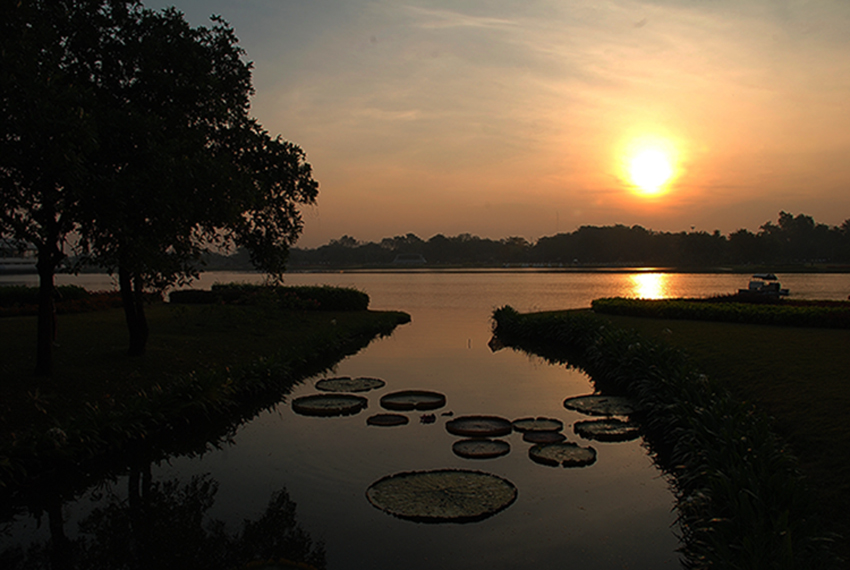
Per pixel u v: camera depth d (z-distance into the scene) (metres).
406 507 6.62
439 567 5.44
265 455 8.77
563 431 9.74
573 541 5.96
